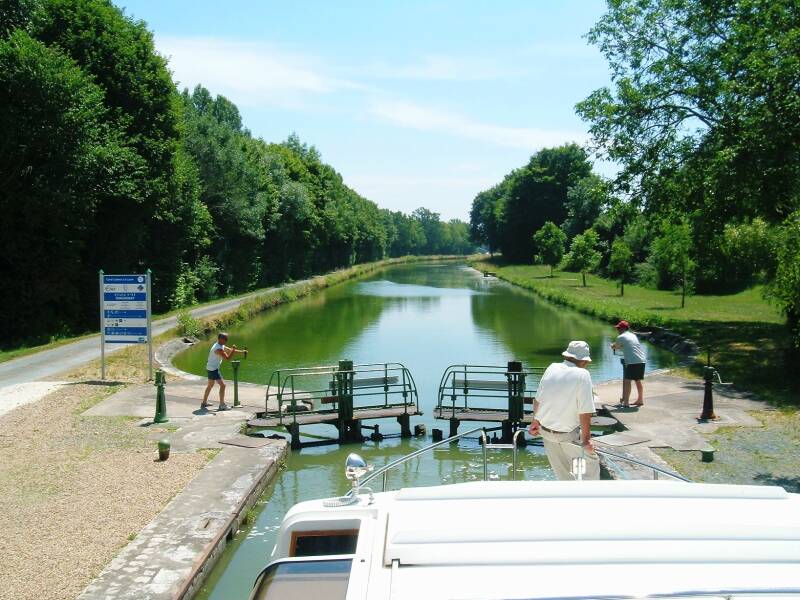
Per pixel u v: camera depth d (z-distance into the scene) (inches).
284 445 538.9
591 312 1587.1
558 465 282.8
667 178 1128.8
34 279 1129.4
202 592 321.7
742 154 917.8
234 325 1485.0
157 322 1378.0
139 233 1396.4
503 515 167.5
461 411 642.8
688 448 496.7
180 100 1524.4
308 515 183.9
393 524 163.9
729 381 729.6
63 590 290.0
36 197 1083.3
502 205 4478.3
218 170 2123.5
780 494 179.0
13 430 555.2
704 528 158.7
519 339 1214.9
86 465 467.8
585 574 142.9
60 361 903.7
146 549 332.5
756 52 912.3
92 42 1314.0
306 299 2208.4
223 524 366.9
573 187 3823.8
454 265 5743.1
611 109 1135.0
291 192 2783.0
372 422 695.1
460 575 143.6
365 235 4800.7
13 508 386.0
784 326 1135.6
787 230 629.9
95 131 1155.9
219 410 637.3
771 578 141.7
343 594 154.3
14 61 1057.5
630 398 662.5
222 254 2172.7
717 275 1915.6
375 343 1181.1
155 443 526.6
